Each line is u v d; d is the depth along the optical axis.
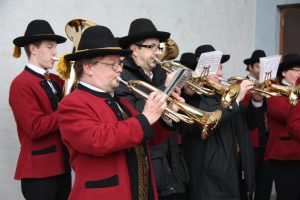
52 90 4.58
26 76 4.48
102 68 3.15
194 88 4.47
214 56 4.41
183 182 4.35
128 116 3.36
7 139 5.55
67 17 6.05
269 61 4.74
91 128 3.00
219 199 4.48
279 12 9.42
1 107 5.48
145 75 4.21
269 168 6.52
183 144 4.74
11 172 5.59
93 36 3.16
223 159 4.52
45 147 4.45
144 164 3.28
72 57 3.17
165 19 7.47
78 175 3.16
